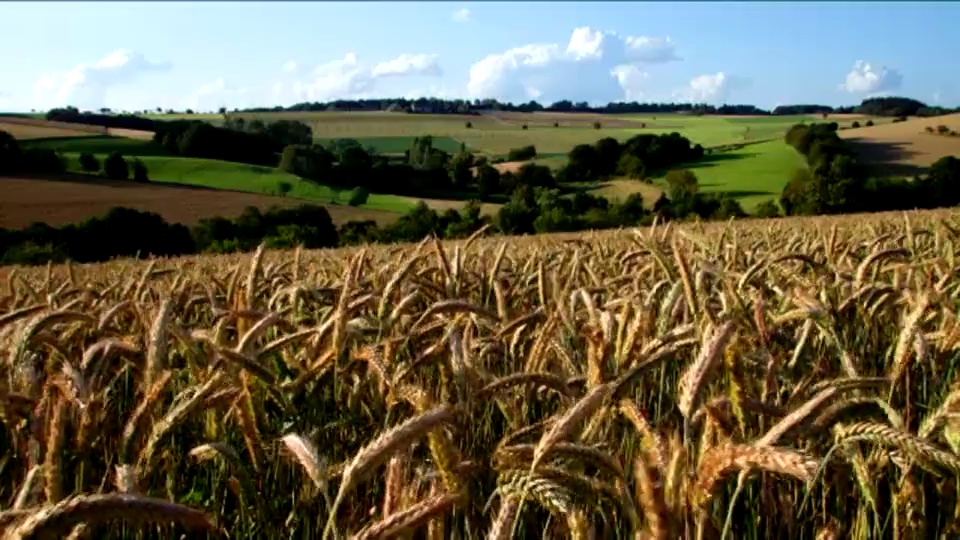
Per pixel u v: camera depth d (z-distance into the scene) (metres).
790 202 77.00
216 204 82.06
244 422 3.99
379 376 4.42
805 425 2.69
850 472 3.80
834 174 79.69
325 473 2.63
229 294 7.23
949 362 5.07
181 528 4.14
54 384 3.60
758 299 5.12
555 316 4.93
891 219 25.45
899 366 3.84
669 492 2.40
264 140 118.38
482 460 3.96
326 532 2.33
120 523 3.96
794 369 5.05
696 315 4.50
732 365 3.11
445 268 7.00
